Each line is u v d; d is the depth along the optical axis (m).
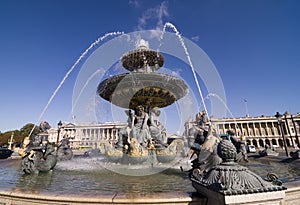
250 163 8.95
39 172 6.13
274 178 2.40
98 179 5.18
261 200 2.08
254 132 65.12
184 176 5.55
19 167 7.91
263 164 8.58
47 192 2.85
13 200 2.83
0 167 7.93
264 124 65.69
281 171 6.61
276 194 2.14
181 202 2.48
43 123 9.30
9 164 8.91
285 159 9.45
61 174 5.98
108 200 2.53
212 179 2.36
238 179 2.19
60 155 9.41
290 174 5.96
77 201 2.57
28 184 4.55
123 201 2.50
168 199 2.51
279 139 63.69
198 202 2.47
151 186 4.33
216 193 2.14
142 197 2.58
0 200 2.88
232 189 2.06
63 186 4.32
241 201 2.00
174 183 4.62
